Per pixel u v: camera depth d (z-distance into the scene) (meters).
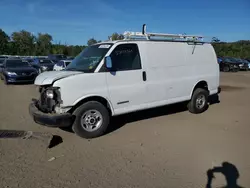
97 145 5.08
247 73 24.09
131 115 7.41
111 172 3.93
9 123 6.61
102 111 5.53
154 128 6.16
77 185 3.56
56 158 4.45
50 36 53.44
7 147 4.91
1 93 11.67
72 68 5.94
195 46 7.36
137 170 3.99
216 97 10.30
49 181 3.66
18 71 14.71
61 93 5.10
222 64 26.72
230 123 6.51
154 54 6.36
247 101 9.49
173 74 6.73
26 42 51.44
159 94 6.44
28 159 4.41
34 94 11.36
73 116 5.25
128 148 4.91
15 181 3.66
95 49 6.04
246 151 4.68
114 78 5.66
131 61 5.97
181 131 5.90
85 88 5.30
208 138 5.40
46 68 21.25
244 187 3.49
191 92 7.26
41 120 5.15
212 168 4.04
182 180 3.68
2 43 49.47
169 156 4.51
